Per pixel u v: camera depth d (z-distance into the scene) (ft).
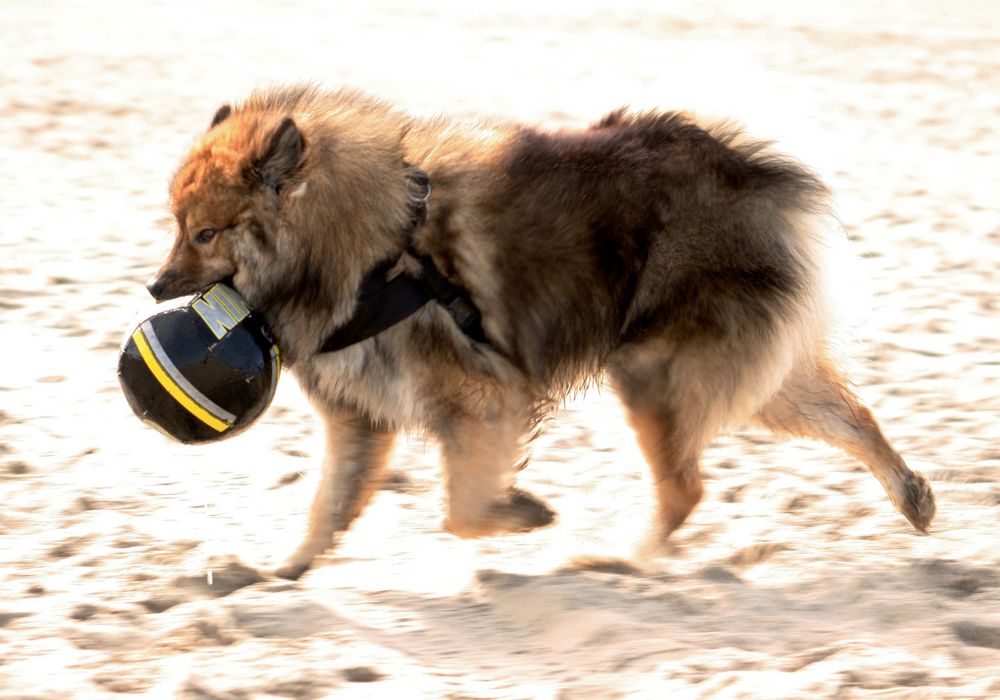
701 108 29.40
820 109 83.61
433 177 27.43
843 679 20.95
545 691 21.18
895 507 30.04
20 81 88.17
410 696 20.95
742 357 28.12
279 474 33.37
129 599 25.61
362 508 28.58
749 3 127.54
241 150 26.12
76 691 21.11
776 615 25.11
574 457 35.45
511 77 92.73
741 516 31.32
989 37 107.65
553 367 28.45
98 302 47.70
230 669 21.85
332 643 23.00
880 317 47.60
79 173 68.33
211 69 93.45
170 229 28.55
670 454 28.99
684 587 26.61
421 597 26.30
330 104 27.71
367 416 28.25
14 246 54.90
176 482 32.73
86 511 30.63
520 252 27.50
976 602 25.72
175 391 25.79
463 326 27.17
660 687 21.12
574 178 27.81
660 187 27.96
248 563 27.66
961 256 55.47
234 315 26.18
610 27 114.62
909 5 125.59
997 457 34.68
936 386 40.75
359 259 26.55
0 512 30.27
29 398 38.42
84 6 120.06
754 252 27.96
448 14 122.01
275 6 125.08
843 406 30.25
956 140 77.61
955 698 20.11
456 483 27.71
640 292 28.12
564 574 27.63
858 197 65.10
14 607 24.84
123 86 87.76
